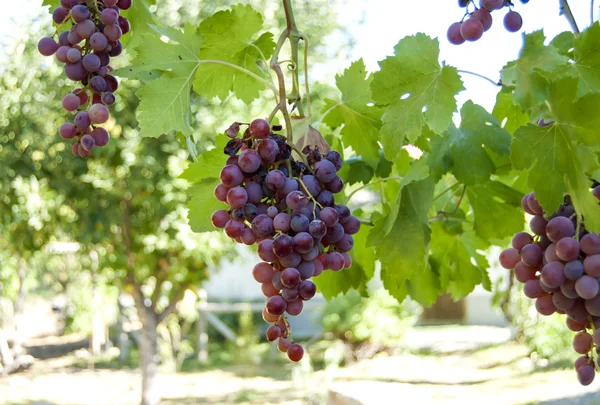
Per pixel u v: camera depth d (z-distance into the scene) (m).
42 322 12.13
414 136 0.88
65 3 0.88
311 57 5.86
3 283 7.90
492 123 1.12
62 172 4.30
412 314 8.27
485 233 1.22
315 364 7.78
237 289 9.33
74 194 4.45
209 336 9.11
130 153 4.12
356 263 1.22
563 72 0.89
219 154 0.94
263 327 9.17
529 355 6.83
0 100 4.18
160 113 0.92
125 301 8.55
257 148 0.77
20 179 4.27
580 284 0.83
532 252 0.89
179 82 0.93
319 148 0.90
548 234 0.86
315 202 0.76
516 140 0.86
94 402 6.37
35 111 4.21
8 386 7.08
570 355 6.41
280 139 0.79
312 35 5.81
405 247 1.00
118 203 4.53
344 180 1.16
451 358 7.68
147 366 5.23
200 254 4.60
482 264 1.34
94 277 6.36
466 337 9.40
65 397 6.59
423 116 0.87
